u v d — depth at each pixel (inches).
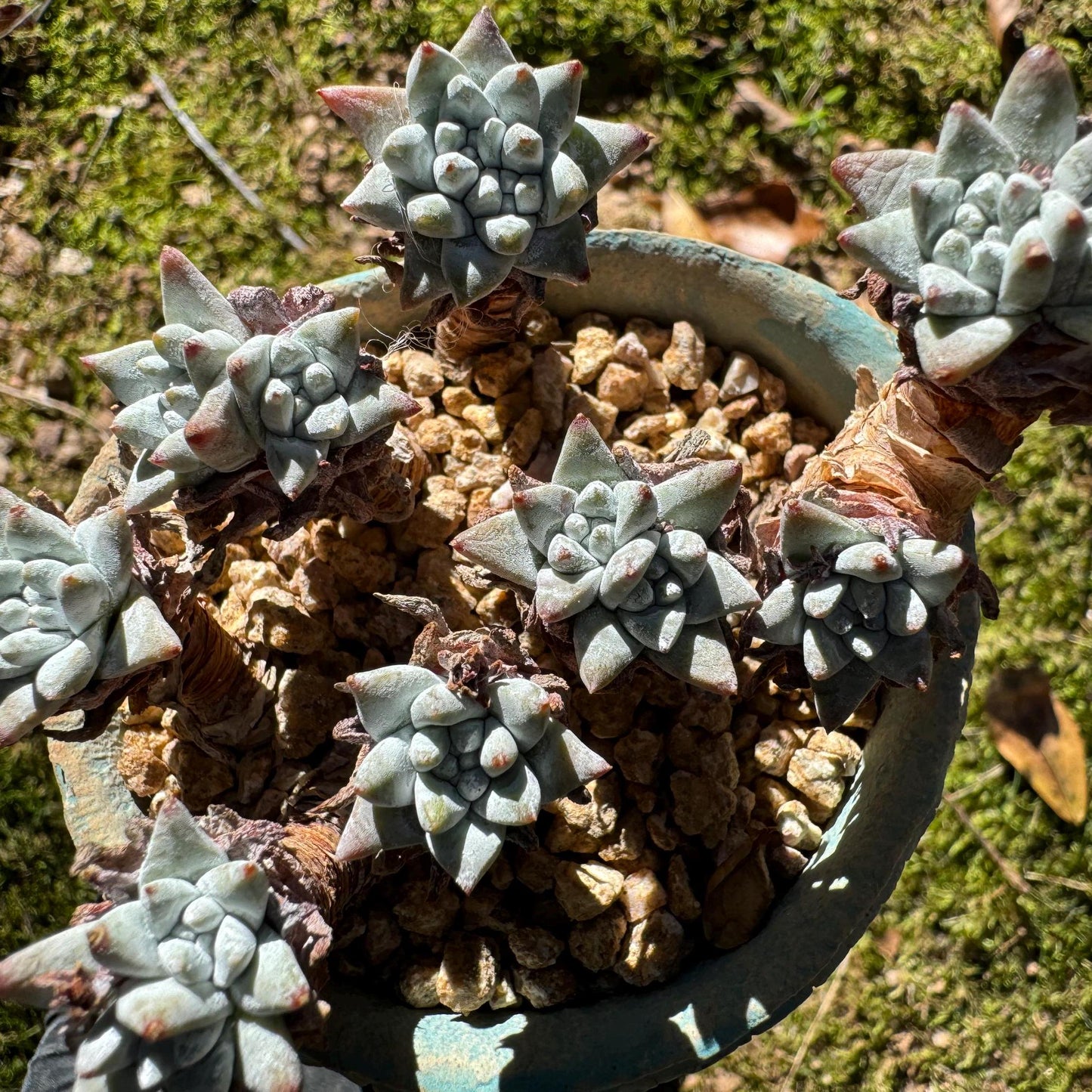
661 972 18.0
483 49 16.5
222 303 16.5
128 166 21.8
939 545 16.4
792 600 16.6
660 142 22.0
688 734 18.5
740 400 19.5
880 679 16.8
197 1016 15.4
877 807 17.6
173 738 18.6
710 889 18.2
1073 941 21.2
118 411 17.0
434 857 16.4
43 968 15.4
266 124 21.9
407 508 18.3
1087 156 15.6
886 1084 21.0
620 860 18.3
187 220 21.7
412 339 19.3
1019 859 21.4
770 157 22.1
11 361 21.6
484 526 16.5
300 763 18.6
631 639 16.4
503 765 15.9
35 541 16.1
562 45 21.9
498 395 19.4
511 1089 17.1
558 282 19.3
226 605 19.0
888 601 16.5
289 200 21.8
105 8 21.9
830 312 18.5
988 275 15.7
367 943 18.1
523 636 18.1
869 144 22.0
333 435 16.3
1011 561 21.8
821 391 19.2
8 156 21.9
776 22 22.1
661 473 16.8
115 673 16.1
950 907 21.4
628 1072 17.1
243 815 18.4
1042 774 21.2
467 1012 17.9
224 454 16.1
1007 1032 21.1
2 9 21.6
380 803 16.0
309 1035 16.3
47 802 20.9
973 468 17.1
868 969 21.3
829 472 17.5
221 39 21.9
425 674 16.1
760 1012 17.2
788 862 18.4
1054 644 21.6
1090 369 15.8
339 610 18.8
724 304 19.1
